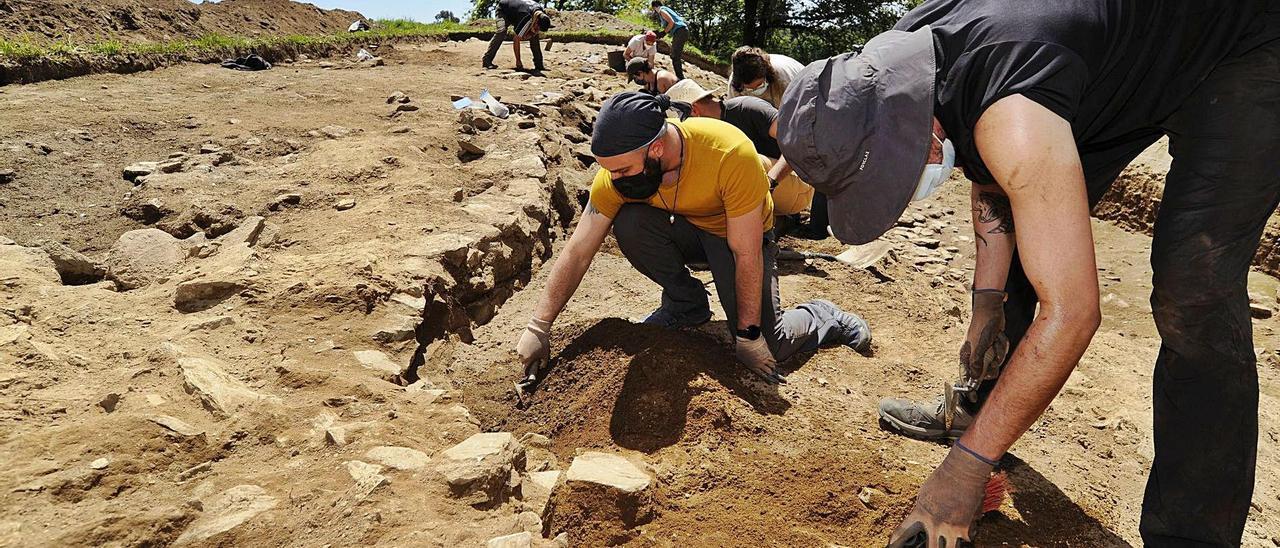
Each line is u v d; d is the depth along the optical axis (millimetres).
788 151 2172
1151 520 2451
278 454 2523
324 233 4367
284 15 16000
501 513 2367
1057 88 1862
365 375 3080
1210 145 2086
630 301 4484
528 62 13234
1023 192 1856
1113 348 4809
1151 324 5922
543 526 2398
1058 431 3371
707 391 2941
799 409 3082
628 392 3010
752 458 2736
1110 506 2838
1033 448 3174
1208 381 2262
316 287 3525
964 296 5859
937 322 4430
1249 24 2021
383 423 2723
